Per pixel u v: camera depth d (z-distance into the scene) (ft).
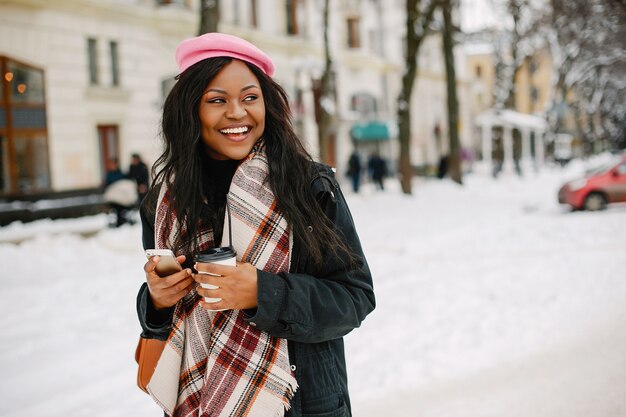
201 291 5.40
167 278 5.54
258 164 5.95
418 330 19.66
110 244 41.57
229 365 5.65
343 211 6.13
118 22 71.36
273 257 5.72
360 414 13.83
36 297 26.71
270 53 98.84
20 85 62.28
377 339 18.93
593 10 71.51
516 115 128.88
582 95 191.11
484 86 238.27
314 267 5.97
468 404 13.98
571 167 161.58
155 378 5.97
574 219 45.29
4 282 30.86
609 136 233.35
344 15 119.03
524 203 65.67
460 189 86.33
